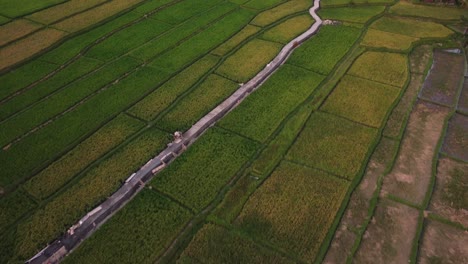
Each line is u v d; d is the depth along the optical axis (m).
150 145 25.17
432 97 29.61
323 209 21.06
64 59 34.38
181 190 22.33
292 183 22.58
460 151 24.88
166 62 33.62
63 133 26.38
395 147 24.86
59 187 22.59
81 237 20.06
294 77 31.56
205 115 27.61
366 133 25.89
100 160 24.22
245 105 28.62
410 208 21.23
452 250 19.28
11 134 26.56
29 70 33.09
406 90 30.16
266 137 25.77
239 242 19.62
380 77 31.50
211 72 32.25
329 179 22.73
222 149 24.92
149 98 29.41
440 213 20.98
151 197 22.00
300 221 20.48
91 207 21.33
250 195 21.94
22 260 19.02
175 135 25.58
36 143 25.67
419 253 19.19
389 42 36.09
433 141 25.52
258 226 20.31
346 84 30.70
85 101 29.41
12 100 29.80
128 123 27.12
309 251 19.12
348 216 20.88
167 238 19.88
